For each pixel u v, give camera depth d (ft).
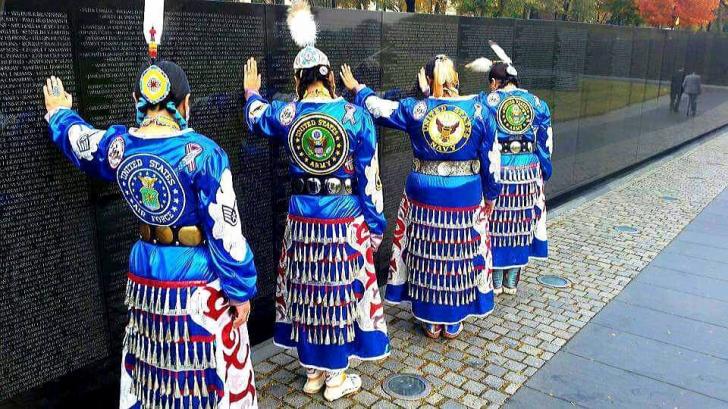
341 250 10.24
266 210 12.46
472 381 11.50
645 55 30.42
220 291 7.61
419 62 15.58
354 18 13.46
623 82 28.27
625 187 27.32
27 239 8.65
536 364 12.14
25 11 8.05
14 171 8.32
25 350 8.91
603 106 26.61
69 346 9.43
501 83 14.85
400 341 13.08
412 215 12.62
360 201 10.28
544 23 20.84
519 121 14.58
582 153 25.55
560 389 11.25
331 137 9.71
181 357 7.54
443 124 11.68
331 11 12.91
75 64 8.68
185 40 10.15
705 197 25.46
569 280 16.53
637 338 13.24
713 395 11.10
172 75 7.13
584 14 56.24
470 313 12.99
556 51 21.91
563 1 54.24
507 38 18.93
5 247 8.44
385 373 11.77
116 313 10.00
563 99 23.09
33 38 8.17
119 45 9.17
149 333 7.59
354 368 11.94
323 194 10.09
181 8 10.01
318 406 10.71
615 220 22.17
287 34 11.91
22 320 8.80
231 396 7.98
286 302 10.80
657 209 23.63
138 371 7.84
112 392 10.18
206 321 7.52
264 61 11.59
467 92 17.54
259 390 11.17
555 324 13.89
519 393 11.12
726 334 13.44
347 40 13.41
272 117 10.21
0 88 7.97
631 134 30.37
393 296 13.32
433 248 12.42
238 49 11.05
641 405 10.77
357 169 10.02
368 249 10.68
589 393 11.13
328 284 10.32
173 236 7.39
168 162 7.05
